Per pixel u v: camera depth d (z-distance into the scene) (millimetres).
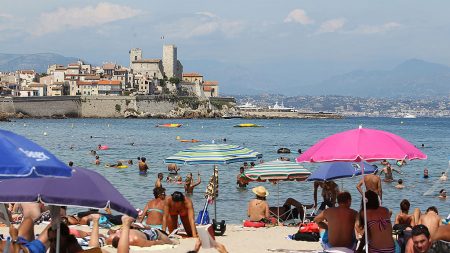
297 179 35219
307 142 162500
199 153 31828
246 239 29297
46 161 13805
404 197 53500
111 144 143750
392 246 19562
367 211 19594
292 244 27859
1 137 13938
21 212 33125
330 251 20250
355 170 32250
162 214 28859
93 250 17516
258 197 34500
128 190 58281
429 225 23391
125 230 17969
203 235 21766
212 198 46531
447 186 60406
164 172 77000
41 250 16406
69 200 15758
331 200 33594
